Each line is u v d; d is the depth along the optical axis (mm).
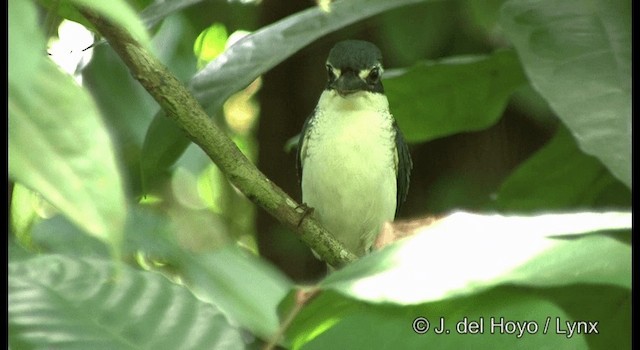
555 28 5730
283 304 3221
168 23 9945
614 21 5746
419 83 8242
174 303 3287
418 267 2779
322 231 6371
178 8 6812
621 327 3861
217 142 5434
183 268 4723
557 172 8258
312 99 10914
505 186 8383
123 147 9070
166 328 3205
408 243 2918
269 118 11039
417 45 9961
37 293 3260
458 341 3248
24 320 3152
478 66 8008
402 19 9898
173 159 6453
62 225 4785
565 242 2783
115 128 9023
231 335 3227
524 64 5512
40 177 2055
